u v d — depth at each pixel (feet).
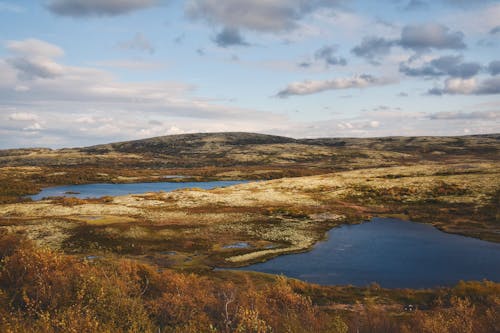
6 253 75.92
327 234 158.40
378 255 126.52
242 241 143.95
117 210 209.67
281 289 66.59
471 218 180.24
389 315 67.05
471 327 49.34
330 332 47.09
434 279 102.32
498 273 107.34
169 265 112.37
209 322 42.11
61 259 58.70
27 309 37.99
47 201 241.55
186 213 201.87
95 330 31.78
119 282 55.16
